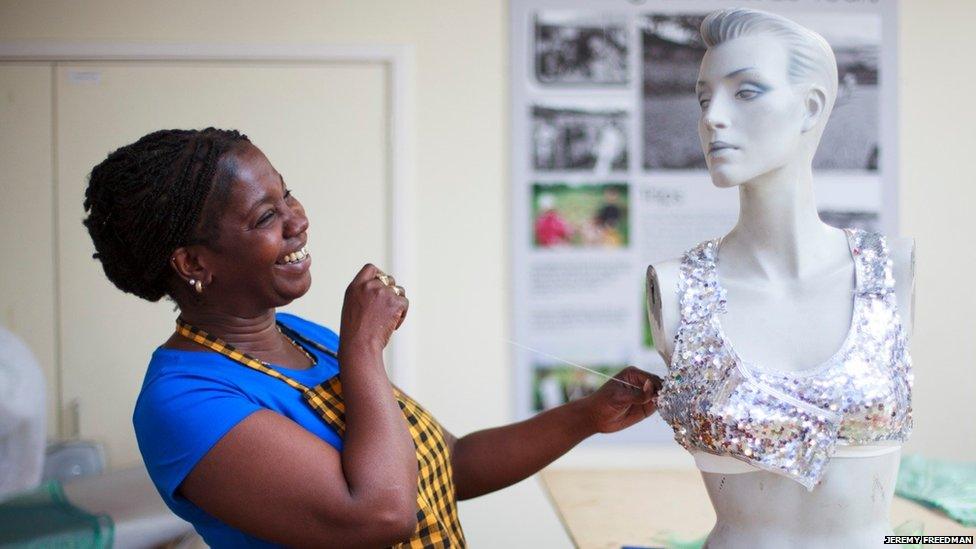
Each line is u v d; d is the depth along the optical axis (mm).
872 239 1366
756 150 1285
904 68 3070
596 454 2879
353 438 1218
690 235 2883
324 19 3061
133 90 3016
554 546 2885
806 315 1326
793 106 1288
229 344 1313
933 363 3025
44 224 3021
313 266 3082
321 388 1313
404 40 3061
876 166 2900
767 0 2908
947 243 3062
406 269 3066
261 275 1271
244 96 3043
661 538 2127
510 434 1608
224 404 1198
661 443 2871
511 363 2975
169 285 1312
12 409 1625
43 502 1495
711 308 1353
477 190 3064
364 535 1173
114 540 1480
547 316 2932
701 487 2621
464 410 3074
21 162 3008
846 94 2898
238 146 1271
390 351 3078
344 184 3076
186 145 1243
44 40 2994
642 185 2932
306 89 3053
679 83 2947
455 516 1421
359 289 1309
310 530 1180
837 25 2898
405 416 1381
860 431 1271
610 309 2842
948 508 2193
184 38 3033
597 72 2961
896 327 1312
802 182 1346
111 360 3049
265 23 3047
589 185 2959
